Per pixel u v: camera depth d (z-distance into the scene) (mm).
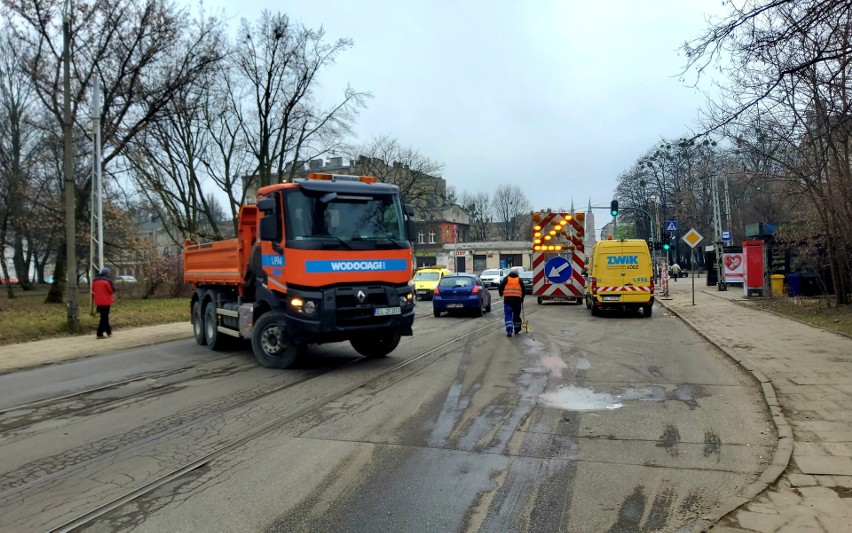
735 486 4727
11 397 8992
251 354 12672
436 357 11516
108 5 25625
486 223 99000
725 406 7273
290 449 5883
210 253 13586
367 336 10633
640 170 62938
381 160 51906
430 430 6441
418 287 33688
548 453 5613
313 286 9812
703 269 77312
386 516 4297
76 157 30672
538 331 15727
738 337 13047
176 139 35969
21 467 5625
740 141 12742
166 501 4672
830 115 8945
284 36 34000
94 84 21109
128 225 34156
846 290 18172
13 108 35969
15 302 29609
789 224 22938
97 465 5609
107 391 9148
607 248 19766
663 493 4617
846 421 6328
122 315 21422
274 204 9977
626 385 8609
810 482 4742
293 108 35062
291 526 4164
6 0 22547
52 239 35000
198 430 6695
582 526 4090
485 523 4160
